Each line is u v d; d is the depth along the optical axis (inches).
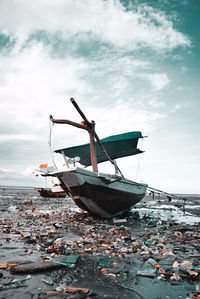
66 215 660.1
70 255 247.3
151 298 150.3
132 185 706.8
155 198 2456.9
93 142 567.5
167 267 216.8
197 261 240.5
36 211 767.7
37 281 169.5
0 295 141.9
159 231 444.5
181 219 734.5
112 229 431.2
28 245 289.6
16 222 493.4
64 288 154.6
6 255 238.2
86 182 503.5
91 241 325.4
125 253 267.4
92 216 618.8
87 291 152.9
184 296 154.7
